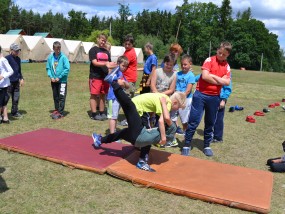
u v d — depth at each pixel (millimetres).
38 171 4879
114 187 4488
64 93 8320
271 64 77500
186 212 3959
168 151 6262
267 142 7195
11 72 7102
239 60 71250
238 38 71688
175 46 6691
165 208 4023
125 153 5477
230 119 9414
